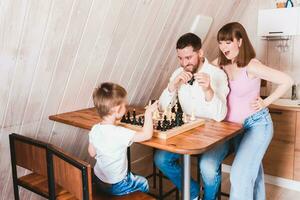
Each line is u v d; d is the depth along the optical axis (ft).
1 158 6.82
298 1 10.52
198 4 8.87
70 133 8.09
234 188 6.72
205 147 5.11
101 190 5.93
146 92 9.86
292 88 10.89
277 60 11.32
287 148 9.80
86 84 7.75
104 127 5.60
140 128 6.00
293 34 9.69
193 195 7.18
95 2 6.47
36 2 5.62
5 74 6.02
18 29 5.69
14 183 6.46
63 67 6.93
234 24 6.44
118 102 5.55
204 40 10.56
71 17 6.30
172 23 8.59
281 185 10.08
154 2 7.55
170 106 7.29
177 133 5.85
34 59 6.29
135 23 7.61
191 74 6.96
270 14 9.99
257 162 6.67
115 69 8.19
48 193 5.80
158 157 7.32
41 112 7.17
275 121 9.86
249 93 6.82
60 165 5.22
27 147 5.89
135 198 5.74
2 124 6.54
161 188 8.55
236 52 6.51
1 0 5.19
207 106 6.76
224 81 6.88
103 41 7.28
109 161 5.58
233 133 5.96
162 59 9.38
